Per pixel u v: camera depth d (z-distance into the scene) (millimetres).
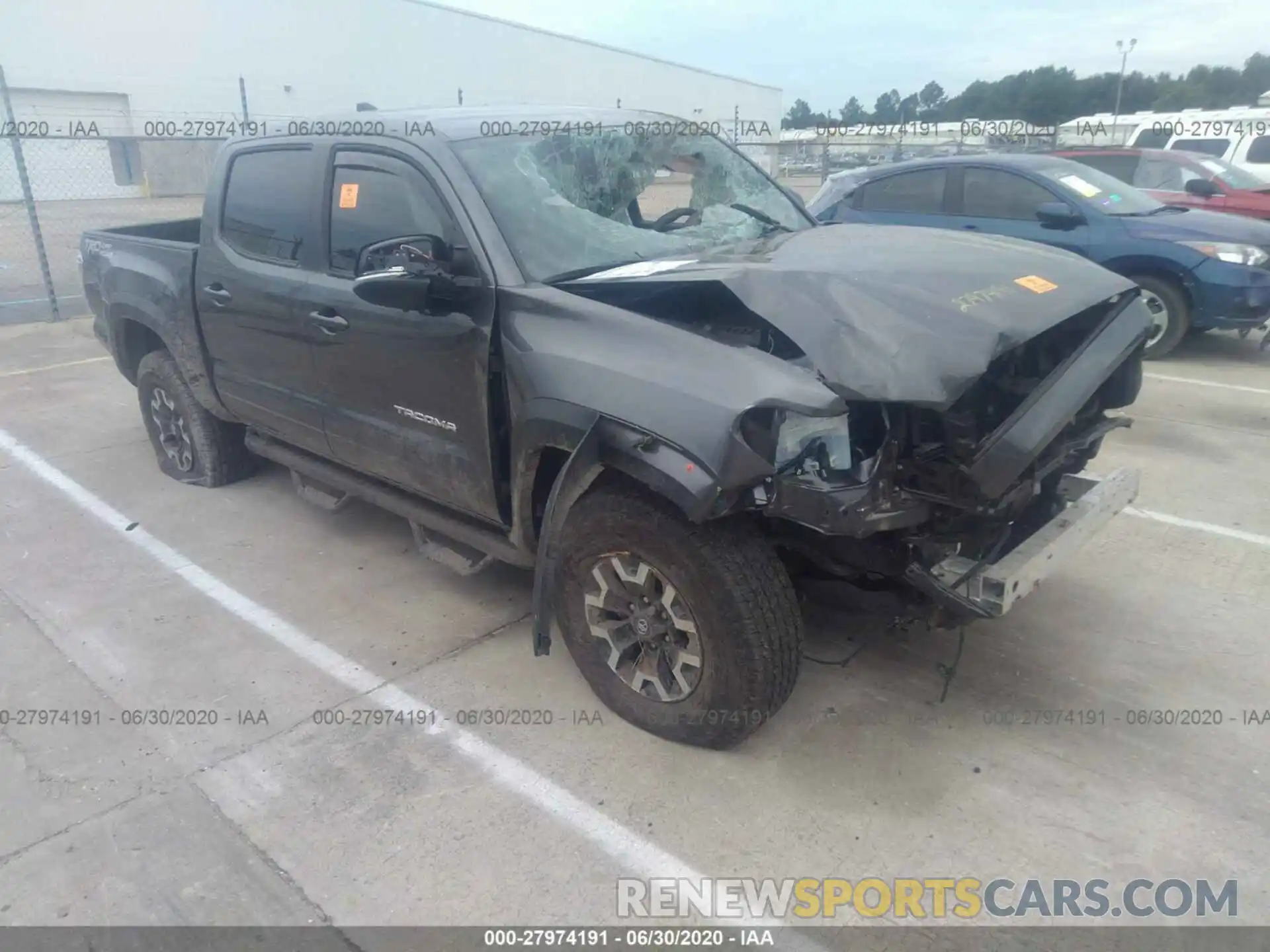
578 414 2906
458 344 3328
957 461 2711
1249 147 14219
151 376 5438
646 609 3088
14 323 10602
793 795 2914
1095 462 5570
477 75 38062
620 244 3598
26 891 2619
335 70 33438
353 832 2811
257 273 4262
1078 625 3811
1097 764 3014
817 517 2621
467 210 3354
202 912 2539
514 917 2512
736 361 2713
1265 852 2652
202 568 4520
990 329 2775
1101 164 10773
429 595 4223
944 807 2850
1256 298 7422
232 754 3174
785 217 4340
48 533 4945
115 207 23391
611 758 3107
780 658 2869
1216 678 3447
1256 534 4598
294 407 4305
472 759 3119
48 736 3283
